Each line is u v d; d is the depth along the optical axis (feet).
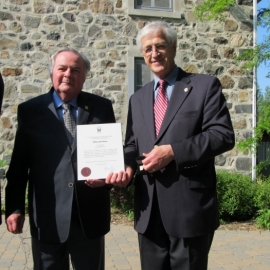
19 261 12.80
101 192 7.84
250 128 22.53
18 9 20.15
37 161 7.61
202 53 22.22
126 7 21.34
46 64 20.39
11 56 20.08
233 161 22.18
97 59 21.02
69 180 7.41
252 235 16.06
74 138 7.63
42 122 7.72
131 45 21.39
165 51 7.33
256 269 12.19
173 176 6.98
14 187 8.00
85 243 7.66
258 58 21.24
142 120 7.59
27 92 20.21
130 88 21.33
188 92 7.17
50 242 7.41
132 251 13.93
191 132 6.97
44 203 7.47
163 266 7.39
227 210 17.63
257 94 22.75
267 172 22.90
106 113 8.21
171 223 6.93
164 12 21.68
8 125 20.03
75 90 7.75
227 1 20.44
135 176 7.77
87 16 20.90
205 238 7.08
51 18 20.49
